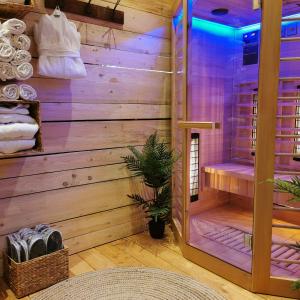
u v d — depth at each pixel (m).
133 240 2.63
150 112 2.75
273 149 1.76
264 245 1.84
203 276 2.08
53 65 1.96
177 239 2.59
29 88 1.82
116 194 2.59
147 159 2.46
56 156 2.23
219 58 2.98
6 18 1.90
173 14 2.71
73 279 2.03
